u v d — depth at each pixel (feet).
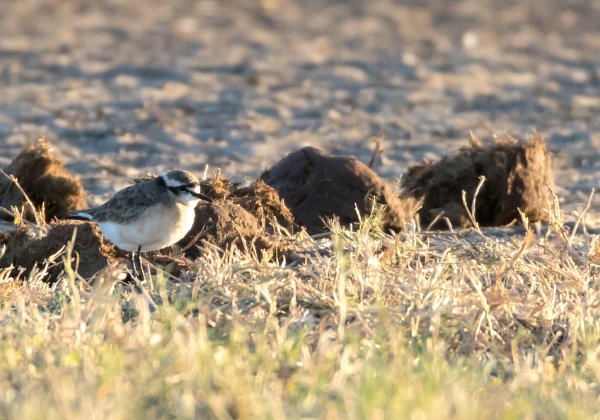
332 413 22.57
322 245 38.63
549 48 115.34
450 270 34.50
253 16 132.98
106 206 33.58
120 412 22.26
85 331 27.73
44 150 47.37
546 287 32.78
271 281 32.12
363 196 43.27
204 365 25.09
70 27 119.14
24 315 28.63
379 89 91.50
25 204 43.78
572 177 61.77
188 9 136.36
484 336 29.04
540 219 48.21
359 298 31.35
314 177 43.65
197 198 32.89
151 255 36.24
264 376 24.99
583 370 27.20
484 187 47.98
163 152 66.90
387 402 22.91
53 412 22.09
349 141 72.02
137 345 26.11
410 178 50.06
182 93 86.99
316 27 126.21
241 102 83.97
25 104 80.23
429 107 84.74
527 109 85.10
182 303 30.73
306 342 27.94
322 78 95.66
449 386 24.25
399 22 131.85
